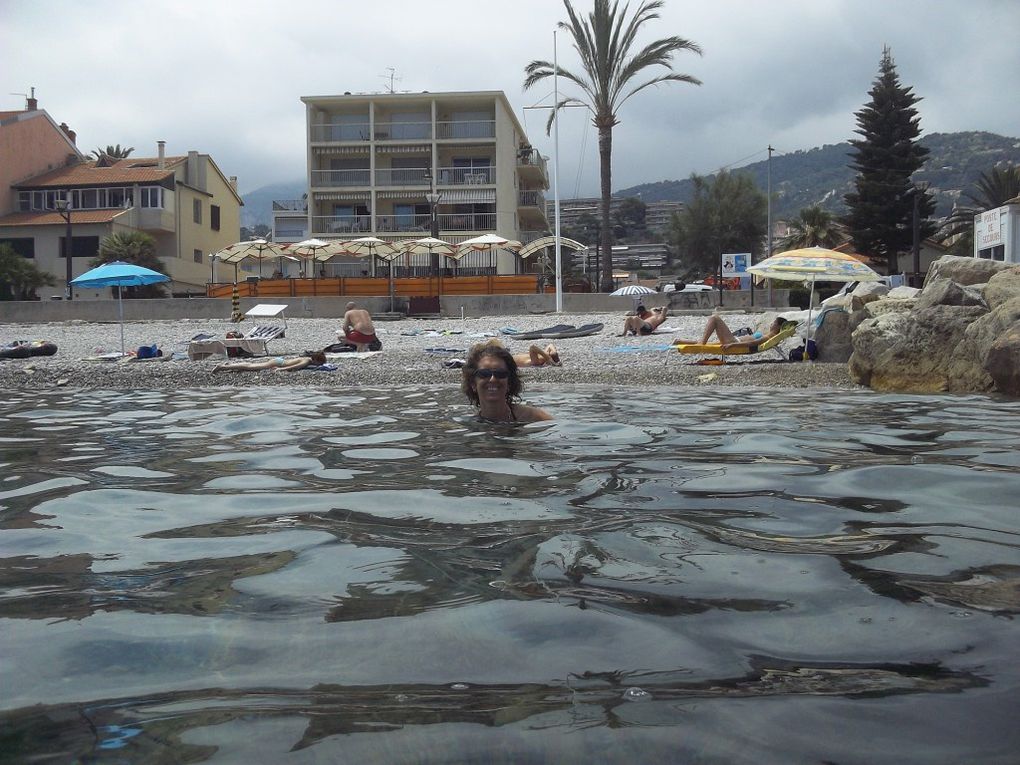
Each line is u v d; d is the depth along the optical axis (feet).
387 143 162.09
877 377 35.32
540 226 198.70
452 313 98.84
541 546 9.36
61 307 98.73
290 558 9.10
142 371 45.11
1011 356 29.66
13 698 5.72
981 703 5.45
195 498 12.69
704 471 14.16
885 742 4.98
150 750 4.98
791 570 8.36
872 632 6.69
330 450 17.43
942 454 15.75
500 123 161.68
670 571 8.35
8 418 24.82
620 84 109.09
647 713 5.35
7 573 8.75
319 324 82.17
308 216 164.45
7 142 159.43
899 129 144.66
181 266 167.22
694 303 104.58
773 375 39.75
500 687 5.75
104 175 164.14
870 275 46.32
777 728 5.15
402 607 7.36
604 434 19.15
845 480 13.21
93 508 12.05
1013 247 74.49
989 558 8.79
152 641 6.68
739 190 194.39
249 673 6.04
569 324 74.74
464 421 22.12
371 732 5.14
